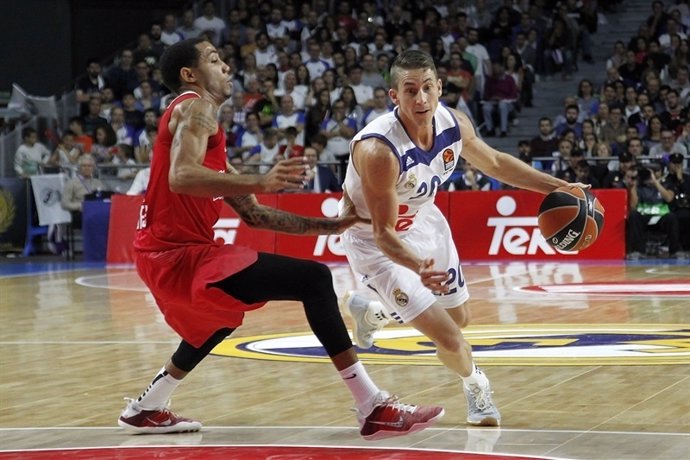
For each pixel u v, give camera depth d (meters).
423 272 5.42
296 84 23.89
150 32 27.19
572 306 12.47
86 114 24.53
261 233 20.00
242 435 6.06
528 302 12.98
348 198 6.22
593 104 23.14
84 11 30.06
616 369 7.98
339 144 21.84
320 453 5.53
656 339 9.62
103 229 21.53
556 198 6.34
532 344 9.44
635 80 23.98
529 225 19.47
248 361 8.82
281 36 26.11
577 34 26.03
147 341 10.35
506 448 5.55
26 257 22.53
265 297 5.76
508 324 10.96
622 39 26.86
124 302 14.13
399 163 5.89
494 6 27.03
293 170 5.44
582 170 19.33
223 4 27.55
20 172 22.92
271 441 5.88
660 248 19.69
